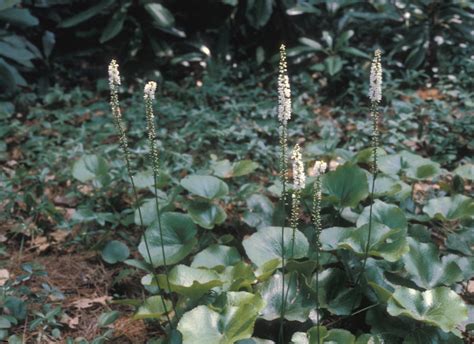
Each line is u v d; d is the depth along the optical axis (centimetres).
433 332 127
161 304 135
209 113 234
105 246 163
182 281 130
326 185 158
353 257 146
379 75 121
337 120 234
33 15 270
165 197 171
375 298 137
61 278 159
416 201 183
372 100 124
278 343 128
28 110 250
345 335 124
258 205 168
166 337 129
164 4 282
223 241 161
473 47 274
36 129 226
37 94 265
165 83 262
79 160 180
